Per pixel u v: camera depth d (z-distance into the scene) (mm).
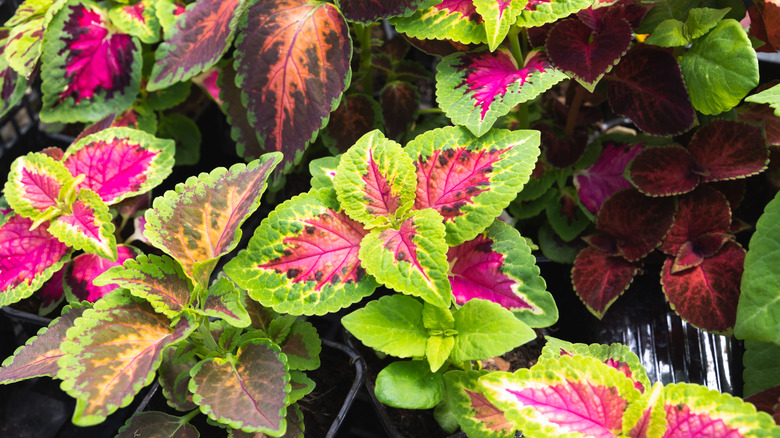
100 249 399
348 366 420
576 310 480
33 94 625
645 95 435
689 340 447
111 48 512
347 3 438
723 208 438
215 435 392
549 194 497
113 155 443
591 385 298
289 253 358
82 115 501
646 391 330
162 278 345
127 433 367
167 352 391
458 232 358
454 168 371
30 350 349
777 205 350
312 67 441
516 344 317
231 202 362
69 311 365
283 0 452
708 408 286
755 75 388
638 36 477
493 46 384
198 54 471
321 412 408
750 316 340
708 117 450
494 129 378
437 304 325
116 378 308
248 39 447
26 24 506
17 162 416
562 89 569
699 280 430
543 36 441
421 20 421
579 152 485
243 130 477
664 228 445
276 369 339
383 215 364
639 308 465
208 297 345
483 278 369
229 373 342
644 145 483
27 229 424
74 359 311
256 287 352
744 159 428
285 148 442
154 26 525
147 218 355
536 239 516
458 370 364
